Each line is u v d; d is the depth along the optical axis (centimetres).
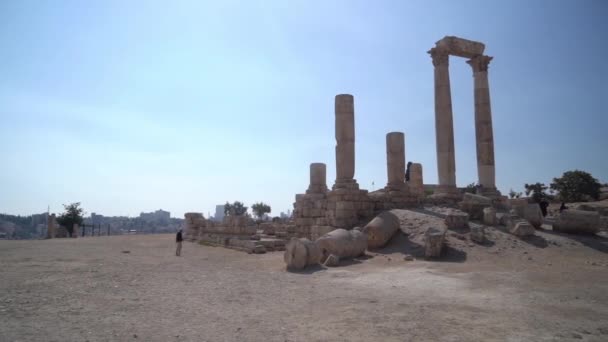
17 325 748
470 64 2736
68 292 1073
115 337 683
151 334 703
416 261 1541
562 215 1970
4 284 1191
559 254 1584
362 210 2252
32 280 1268
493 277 1208
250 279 1298
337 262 1580
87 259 1908
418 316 812
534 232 1827
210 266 1681
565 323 762
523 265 1412
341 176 2308
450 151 2514
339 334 702
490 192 2539
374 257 1681
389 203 2364
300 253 1542
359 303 932
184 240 3616
